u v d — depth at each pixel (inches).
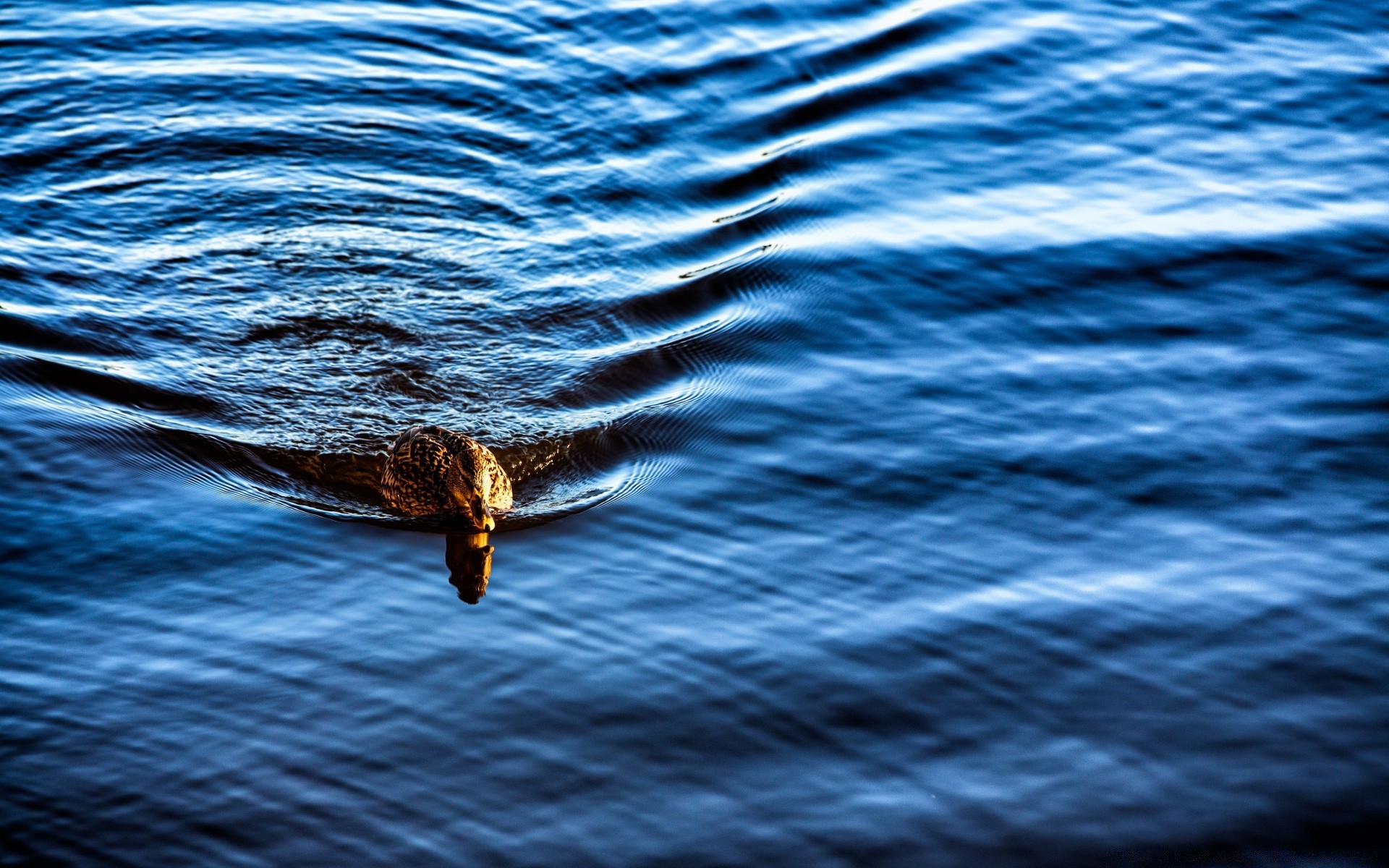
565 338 840.9
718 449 754.2
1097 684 595.8
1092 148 1056.8
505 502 713.0
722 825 524.4
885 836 521.0
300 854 506.0
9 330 808.9
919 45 1178.0
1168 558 674.2
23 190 933.2
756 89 1102.4
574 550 677.9
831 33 1181.1
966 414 784.3
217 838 510.9
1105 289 900.0
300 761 545.6
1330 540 687.1
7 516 673.0
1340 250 935.7
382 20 1147.3
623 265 906.1
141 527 675.4
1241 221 967.0
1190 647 617.0
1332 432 768.9
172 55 1089.4
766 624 628.1
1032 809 534.3
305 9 1160.8
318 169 974.4
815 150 1039.6
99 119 1008.2
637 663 603.2
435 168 985.5
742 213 964.6
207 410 764.0
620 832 520.1
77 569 641.6
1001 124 1083.9
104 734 552.4
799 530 692.1
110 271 868.0
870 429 771.4
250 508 697.6
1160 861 514.0
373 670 594.6
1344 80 1144.2
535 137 1025.5
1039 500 715.4
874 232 955.3
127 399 767.7
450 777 542.0
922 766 553.6
